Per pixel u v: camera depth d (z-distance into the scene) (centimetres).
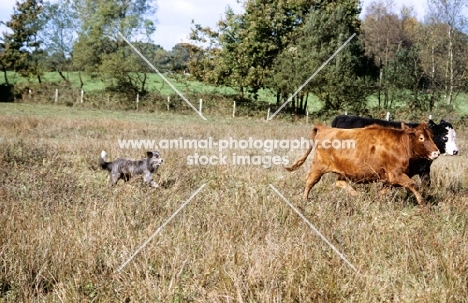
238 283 541
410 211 878
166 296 540
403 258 633
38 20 5184
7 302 532
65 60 5334
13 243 641
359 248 673
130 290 552
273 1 4609
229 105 4356
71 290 549
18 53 5122
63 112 3497
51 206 820
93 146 1517
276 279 560
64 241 644
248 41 4466
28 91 4562
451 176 1156
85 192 939
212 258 612
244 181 1075
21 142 1436
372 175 920
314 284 556
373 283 561
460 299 538
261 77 4419
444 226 782
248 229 720
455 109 3956
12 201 818
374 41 6412
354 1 4788
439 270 607
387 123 1316
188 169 1181
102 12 4525
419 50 4400
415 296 547
